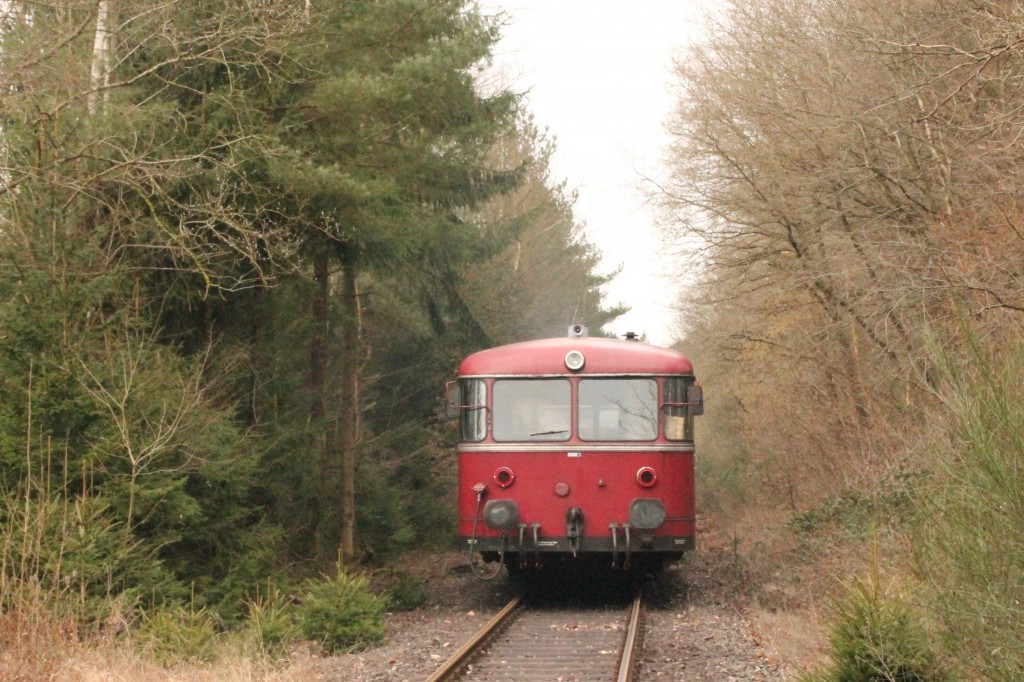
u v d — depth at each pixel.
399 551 22.64
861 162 16.88
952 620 7.54
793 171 18.11
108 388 12.42
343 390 20.81
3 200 12.59
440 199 19.72
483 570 21.20
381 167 17.00
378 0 16.39
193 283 15.81
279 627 11.81
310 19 15.02
